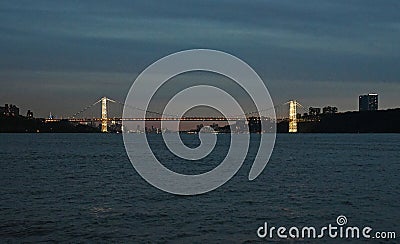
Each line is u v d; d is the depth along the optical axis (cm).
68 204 2666
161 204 2666
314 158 6850
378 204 2680
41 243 1828
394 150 9062
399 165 5516
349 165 5538
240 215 2347
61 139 16088
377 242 1823
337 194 3086
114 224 2130
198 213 2394
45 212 2411
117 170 4878
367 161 6200
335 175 4356
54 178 4062
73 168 5097
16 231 1997
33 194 3058
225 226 2103
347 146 10969
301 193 3138
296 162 6059
